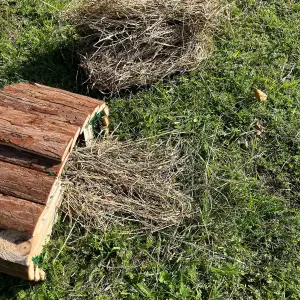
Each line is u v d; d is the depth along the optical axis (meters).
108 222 0.46
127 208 0.47
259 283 0.43
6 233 0.38
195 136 0.54
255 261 0.45
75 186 0.48
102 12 0.58
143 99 0.58
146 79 0.58
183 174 0.51
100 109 0.49
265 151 0.53
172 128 0.55
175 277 0.43
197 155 0.52
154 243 0.46
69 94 0.48
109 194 0.48
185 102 0.58
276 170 0.52
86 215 0.46
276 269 0.44
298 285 0.43
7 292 0.42
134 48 0.57
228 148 0.53
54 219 0.45
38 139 0.39
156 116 0.56
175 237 0.46
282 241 0.46
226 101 0.57
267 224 0.47
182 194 0.49
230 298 0.42
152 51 0.58
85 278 0.43
